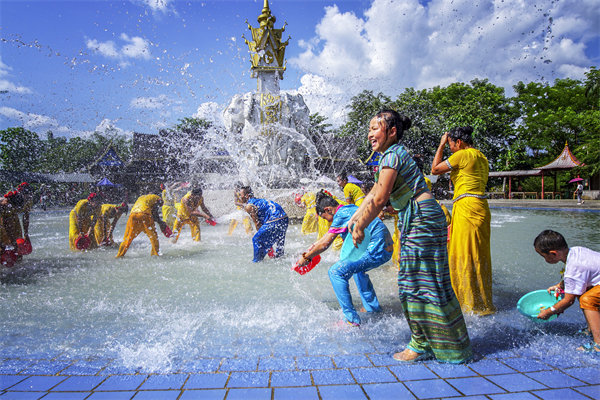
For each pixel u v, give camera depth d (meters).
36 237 8.80
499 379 2.06
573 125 37.16
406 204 2.39
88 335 2.73
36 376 2.12
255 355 2.38
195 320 3.02
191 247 6.89
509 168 38.59
